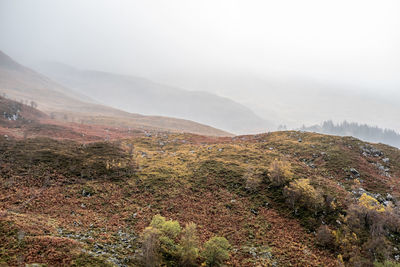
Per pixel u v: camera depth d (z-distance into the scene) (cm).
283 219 4722
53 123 14275
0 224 3045
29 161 5991
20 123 12369
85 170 5975
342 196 5284
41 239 2869
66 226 3662
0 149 6456
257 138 11294
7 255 2503
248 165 6944
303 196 5050
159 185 5744
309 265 3572
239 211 4931
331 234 4153
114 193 5212
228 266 3409
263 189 5691
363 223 4366
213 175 6366
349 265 3609
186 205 5059
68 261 2606
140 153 8131
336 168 7238
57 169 5838
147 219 4434
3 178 5097
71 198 4772
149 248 3188
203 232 4238
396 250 3872
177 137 11750
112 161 6738
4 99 16150
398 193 6041
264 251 3844
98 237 3541
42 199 4541
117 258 3050
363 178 6744
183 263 3272
